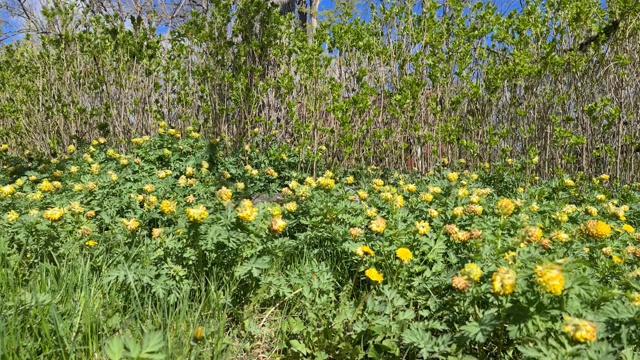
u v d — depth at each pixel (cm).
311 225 317
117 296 242
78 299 222
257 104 696
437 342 193
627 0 570
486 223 307
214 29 736
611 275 256
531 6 600
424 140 636
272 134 716
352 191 513
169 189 444
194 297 253
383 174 648
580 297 190
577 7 580
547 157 632
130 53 762
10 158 745
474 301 202
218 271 262
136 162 544
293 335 235
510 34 623
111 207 372
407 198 451
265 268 257
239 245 258
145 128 795
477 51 672
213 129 729
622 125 621
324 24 662
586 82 639
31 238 277
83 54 795
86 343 201
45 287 229
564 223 344
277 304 254
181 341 201
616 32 612
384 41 727
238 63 702
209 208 369
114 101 792
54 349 188
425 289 242
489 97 654
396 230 282
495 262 223
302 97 755
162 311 232
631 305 182
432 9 657
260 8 689
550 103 641
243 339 234
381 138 648
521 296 184
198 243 251
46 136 860
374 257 264
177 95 779
